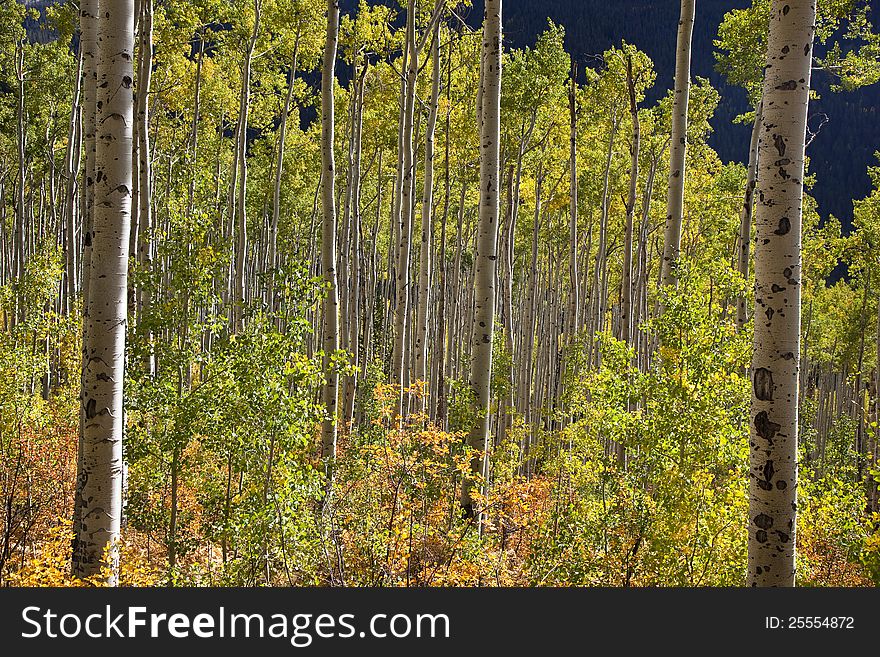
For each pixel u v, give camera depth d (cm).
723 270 736
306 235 3120
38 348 1424
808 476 748
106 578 581
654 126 1981
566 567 695
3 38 2072
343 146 2223
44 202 2894
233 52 1991
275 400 679
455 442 794
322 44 1809
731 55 1419
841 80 1322
